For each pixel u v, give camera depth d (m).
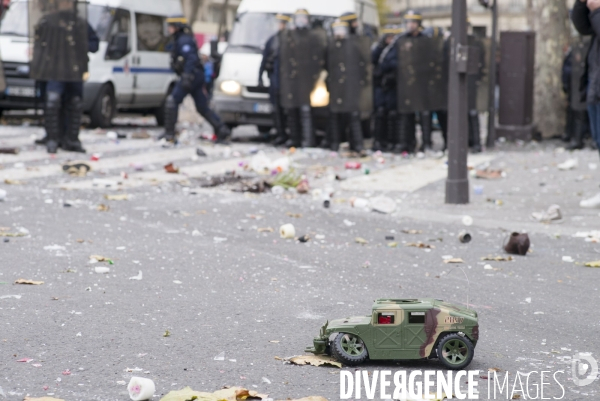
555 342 5.44
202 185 13.43
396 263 8.12
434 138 24.55
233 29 21.70
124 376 4.55
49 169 14.58
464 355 4.73
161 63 25.55
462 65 12.05
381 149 19.53
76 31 16.45
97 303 6.17
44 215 10.26
